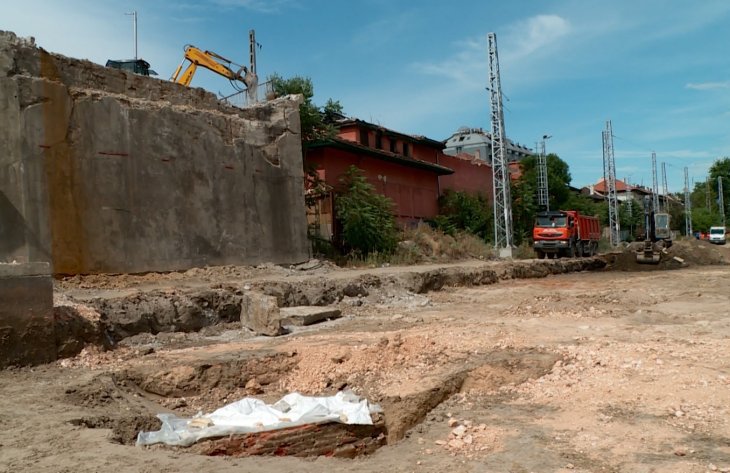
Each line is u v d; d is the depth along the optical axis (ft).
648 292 66.39
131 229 57.21
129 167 57.57
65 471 17.44
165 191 60.70
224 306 48.52
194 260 63.05
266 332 44.34
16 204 49.19
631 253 120.06
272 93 89.92
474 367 31.12
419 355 34.50
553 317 48.67
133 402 28.40
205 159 65.36
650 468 19.12
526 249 124.26
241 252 68.69
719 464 19.15
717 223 287.07
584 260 113.19
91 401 27.12
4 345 31.48
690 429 22.39
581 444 21.61
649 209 118.11
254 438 22.93
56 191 51.70
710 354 32.37
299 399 27.71
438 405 28.27
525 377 30.71
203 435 22.43
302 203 78.38
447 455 21.93
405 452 22.65
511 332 39.73
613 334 39.68
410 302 61.57
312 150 96.84
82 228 53.26
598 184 348.59
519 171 191.52
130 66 87.86
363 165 106.01
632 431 22.47
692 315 48.62
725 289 67.92
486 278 83.30
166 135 61.31
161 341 42.01
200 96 67.72
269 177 73.72
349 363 33.53
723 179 330.54
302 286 57.31
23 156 49.70
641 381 28.14
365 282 64.08
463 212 130.21
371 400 28.55
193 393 31.68
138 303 43.62
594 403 26.02
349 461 21.65
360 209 91.61
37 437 20.70
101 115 55.67
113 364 34.01
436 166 124.88
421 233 108.37
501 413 26.11
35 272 33.04
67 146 52.85
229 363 33.30
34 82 51.03
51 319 33.63
